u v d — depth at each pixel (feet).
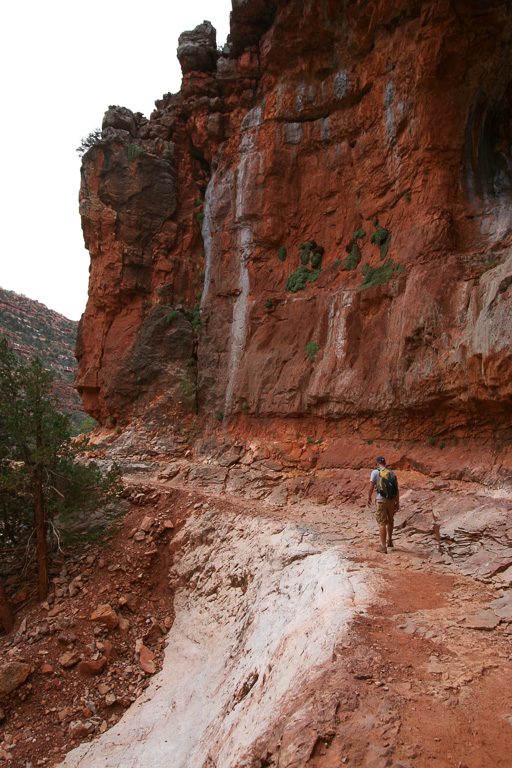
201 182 79.36
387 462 44.98
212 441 65.46
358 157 57.98
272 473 54.39
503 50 45.88
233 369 66.39
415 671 14.35
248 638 28.35
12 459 47.26
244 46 70.38
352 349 52.54
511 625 17.87
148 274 76.48
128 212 75.87
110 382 73.56
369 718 12.03
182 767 22.24
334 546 32.35
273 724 13.58
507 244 43.21
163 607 42.75
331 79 60.95
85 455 68.85
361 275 55.52
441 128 48.73
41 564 44.06
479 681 13.75
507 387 33.86
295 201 64.69
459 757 10.71
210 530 45.14
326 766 10.71
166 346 72.95
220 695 26.07
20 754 29.91
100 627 39.24
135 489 55.06
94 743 29.73
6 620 40.73
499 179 49.24
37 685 34.50
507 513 29.35
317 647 17.44
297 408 55.98
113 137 76.02
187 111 76.59
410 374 44.04
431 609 19.85
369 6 52.39
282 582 30.55
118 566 45.60
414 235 48.80
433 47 46.01
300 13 59.16
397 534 34.63
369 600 20.72
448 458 40.50
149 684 34.40
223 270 71.41
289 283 63.52
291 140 64.59
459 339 39.75
